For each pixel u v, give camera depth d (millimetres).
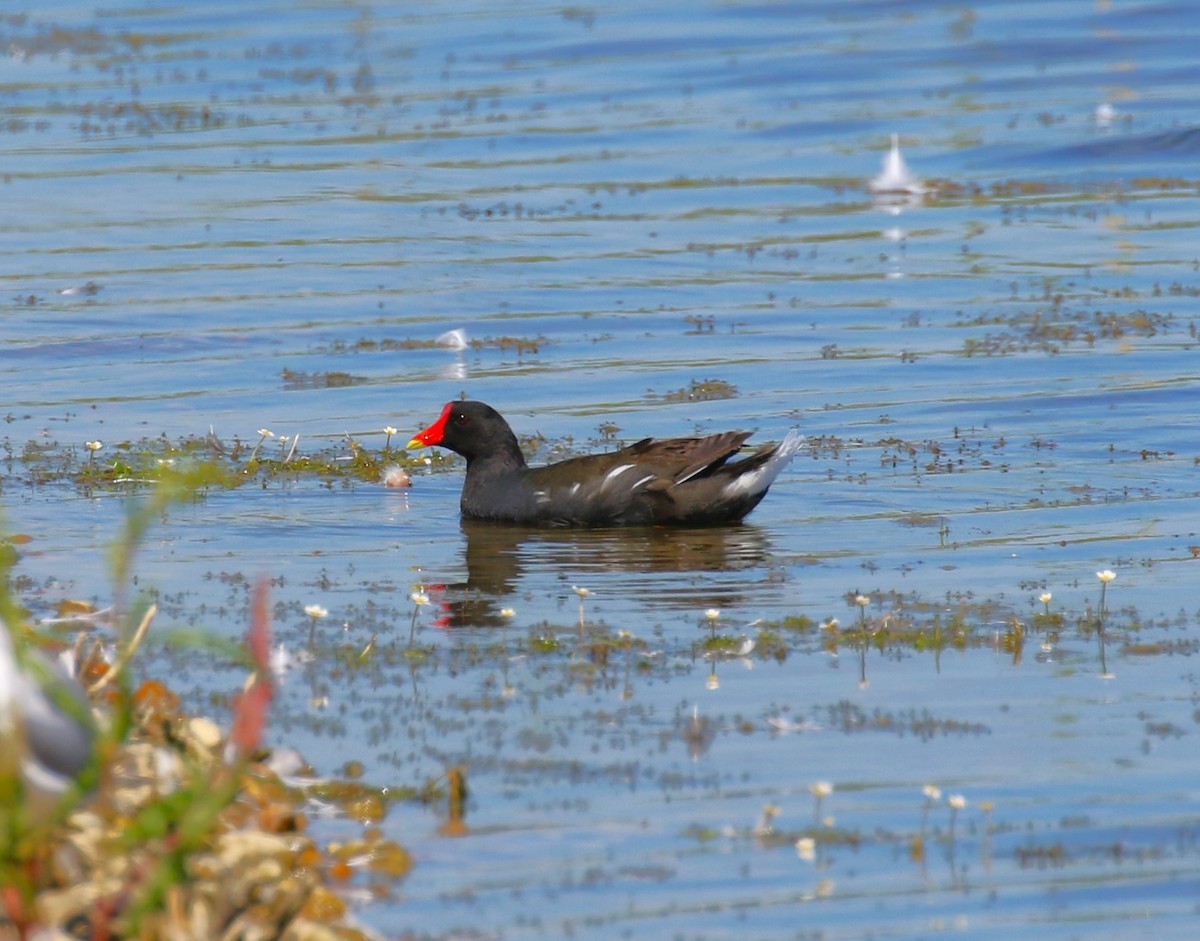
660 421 18672
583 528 15461
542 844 8422
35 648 7738
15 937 6629
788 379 20250
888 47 43188
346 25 48719
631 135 35344
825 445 17688
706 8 48781
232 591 12930
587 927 7602
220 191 30984
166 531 14797
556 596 13008
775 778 9242
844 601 12750
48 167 32750
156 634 7129
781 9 48031
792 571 13695
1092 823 8656
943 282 24938
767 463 15297
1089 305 23391
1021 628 11750
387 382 20328
